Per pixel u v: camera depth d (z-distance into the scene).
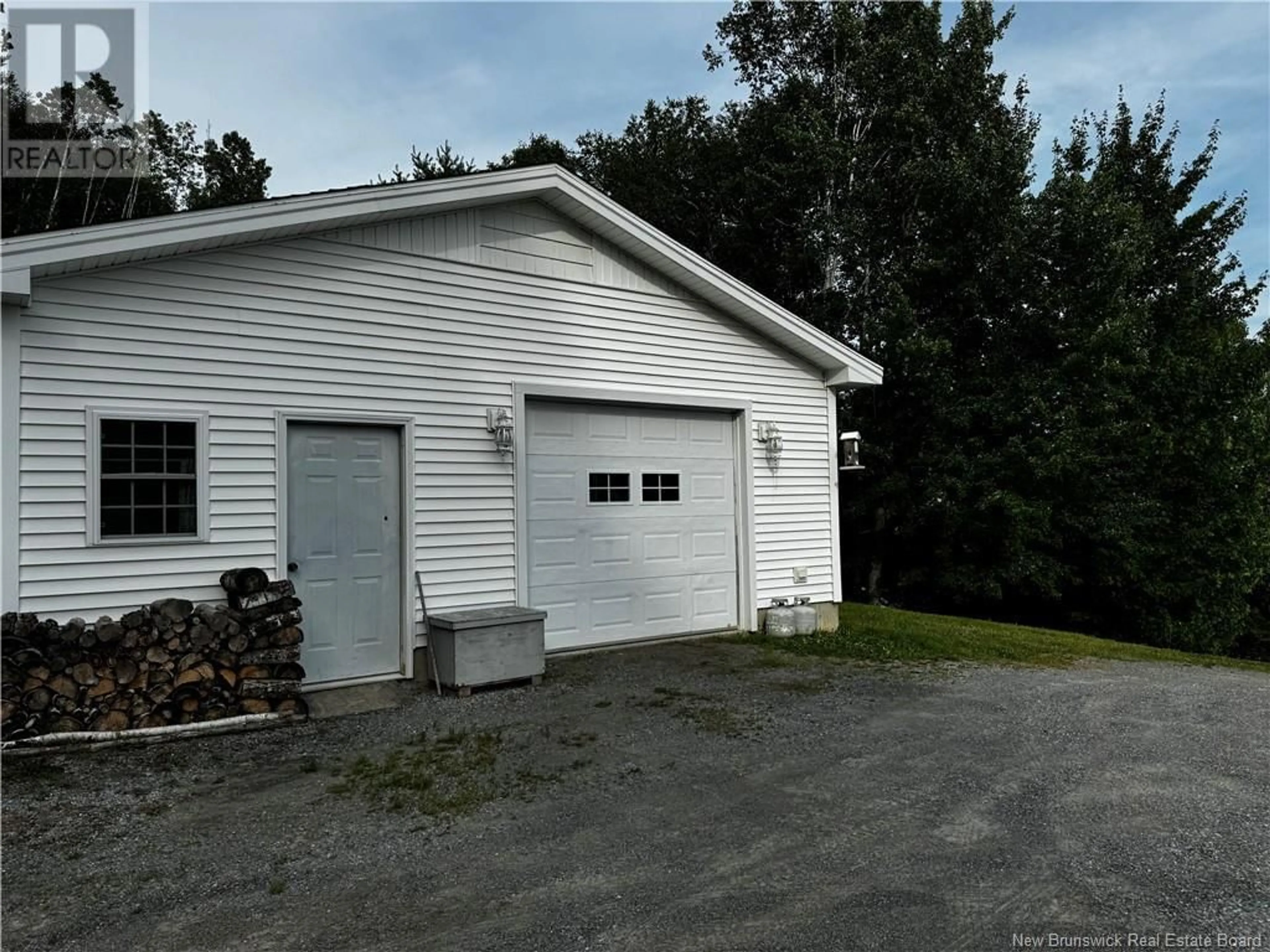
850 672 7.69
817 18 17.73
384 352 6.84
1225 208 18.34
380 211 6.57
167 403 5.81
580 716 5.95
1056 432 14.46
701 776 4.67
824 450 10.24
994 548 15.60
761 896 3.22
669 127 21.70
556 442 8.07
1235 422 15.56
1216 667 9.08
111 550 5.54
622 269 8.46
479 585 7.32
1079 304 14.91
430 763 4.89
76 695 5.17
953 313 16.28
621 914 3.09
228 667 5.59
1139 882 3.35
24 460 5.26
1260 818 4.07
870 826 3.94
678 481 9.02
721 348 9.25
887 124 16.66
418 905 3.18
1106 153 18.62
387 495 6.89
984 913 3.08
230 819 4.06
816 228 16.83
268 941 2.92
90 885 3.37
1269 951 2.81
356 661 6.65
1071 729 5.78
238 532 6.07
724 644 8.80
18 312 5.26
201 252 5.99
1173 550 15.66
